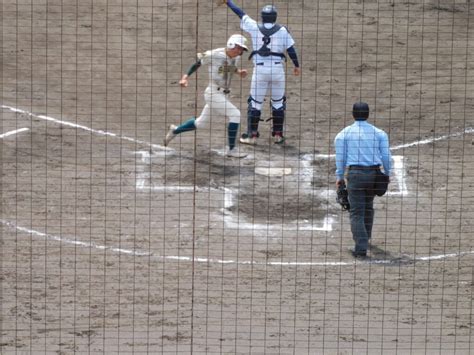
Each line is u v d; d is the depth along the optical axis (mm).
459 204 42344
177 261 36719
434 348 30141
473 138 49312
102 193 42812
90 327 31312
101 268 35906
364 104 37219
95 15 61625
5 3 61625
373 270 36312
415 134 49719
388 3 63031
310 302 33500
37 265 35938
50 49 57812
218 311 32656
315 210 41750
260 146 49031
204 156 47406
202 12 62469
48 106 51969
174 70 56812
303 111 52812
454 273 36062
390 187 43938
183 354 29391
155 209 41375
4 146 47312
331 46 54125
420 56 58125
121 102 48562
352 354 29562
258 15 61594
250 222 40375
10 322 31484
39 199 41938
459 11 62594
